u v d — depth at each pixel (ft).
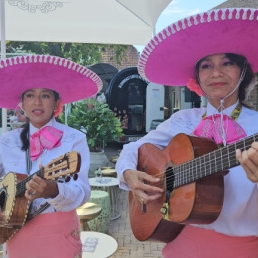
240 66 5.57
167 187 6.07
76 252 7.23
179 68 6.61
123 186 6.97
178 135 5.97
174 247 6.07
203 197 5.14
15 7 11.46
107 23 12.37
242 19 5.02
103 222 15.80
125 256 14.11
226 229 5.24
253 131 5.31
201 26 5.31
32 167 7.40
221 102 5.51
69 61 7.52
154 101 40.09
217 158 4.78
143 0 11.53
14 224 6.88
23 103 7.98
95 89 8.87
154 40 5.91
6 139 7.76
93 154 24.20
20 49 29.30
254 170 4.09
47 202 6.82
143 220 6.66
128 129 39.60
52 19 12.07
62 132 7.50
